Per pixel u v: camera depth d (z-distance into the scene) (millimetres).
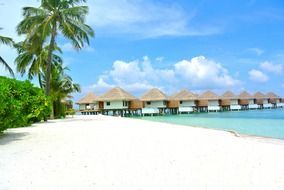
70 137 11969
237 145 9422
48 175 5938
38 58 29453
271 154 7734
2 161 7324
